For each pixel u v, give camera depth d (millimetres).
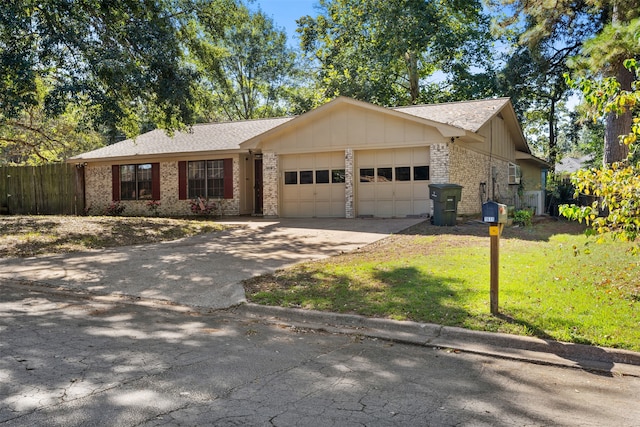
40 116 25469
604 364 4551
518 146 26250
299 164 18828
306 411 3426
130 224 15117
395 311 6039
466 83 32062
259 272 8633
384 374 4246
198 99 16656
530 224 15898
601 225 6094
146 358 4547
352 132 17609
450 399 3705
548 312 5762
